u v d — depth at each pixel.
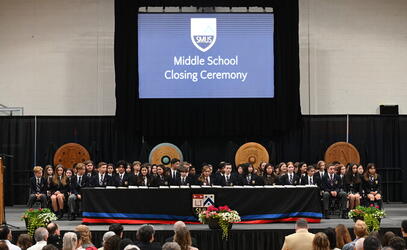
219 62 17.14
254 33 17.16
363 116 17.88
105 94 18.08
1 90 18.02
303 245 7.71
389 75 18.39
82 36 18.14
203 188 12.17
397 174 17.91
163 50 17.08
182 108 17.11
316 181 13.84
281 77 17.06
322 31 18.33
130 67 16.94
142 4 16.98
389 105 18.14
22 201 17.45
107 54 18.14
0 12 18.08
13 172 17.45
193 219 12.13
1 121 17.53
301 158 17.58
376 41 18.38
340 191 13.84
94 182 13.69
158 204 12.16
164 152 17.12
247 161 17.11
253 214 12.20
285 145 17.53
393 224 11.98
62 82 18.06
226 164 14.02
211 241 11.28
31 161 17.52
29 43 18.08
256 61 17.17
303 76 18.23
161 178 13.61
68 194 13.81
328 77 18.28
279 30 17.09
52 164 17.36
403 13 18.44
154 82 17.05
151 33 17.05
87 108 18.05
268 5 17.09
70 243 6.87
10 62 18.05
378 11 18.41
